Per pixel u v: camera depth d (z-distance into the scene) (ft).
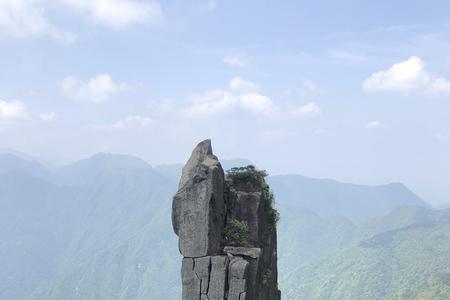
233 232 130.72
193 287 120.37
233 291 118.11
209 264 120.16
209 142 135.64
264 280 134.82
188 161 133.59
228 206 136.15
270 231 146.92
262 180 147.74
